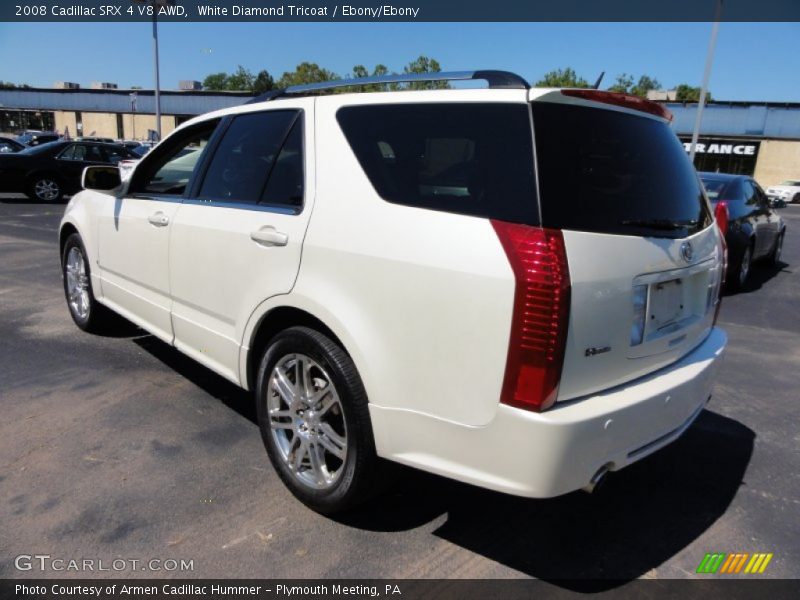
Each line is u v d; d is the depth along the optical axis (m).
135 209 3.94
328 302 2.51
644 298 2.36
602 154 2.30
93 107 56.31
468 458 2.21
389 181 2.46
